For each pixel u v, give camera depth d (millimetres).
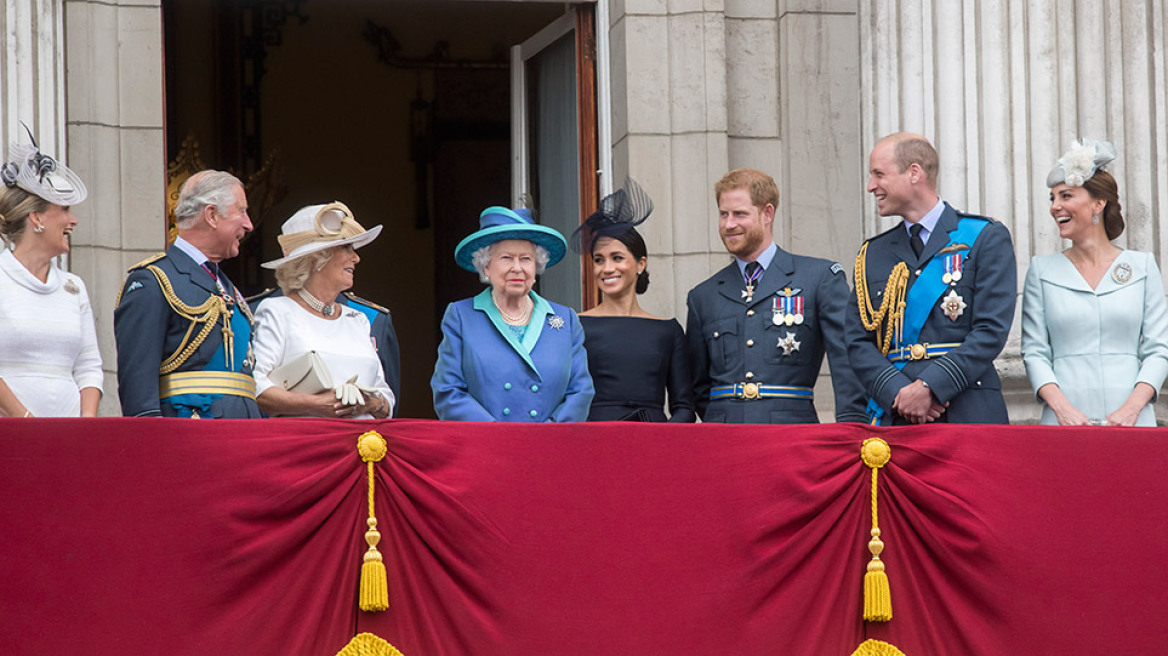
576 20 33906
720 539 20328
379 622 19781
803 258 25969
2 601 18906
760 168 33062
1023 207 29922
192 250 22016
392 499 19953
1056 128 30094
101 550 19141
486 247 24375
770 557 20328
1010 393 29531
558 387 24047
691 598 20156
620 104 32875
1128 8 30625
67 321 22062
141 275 21484
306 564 19656
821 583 20500
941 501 20656
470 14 52719
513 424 20375
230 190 22094
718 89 32625
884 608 20328
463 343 24156
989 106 30344
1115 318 24125
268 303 22750
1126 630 20594
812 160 32938
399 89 52688
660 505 20328
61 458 19234
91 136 29859
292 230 22797
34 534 19062
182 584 19234
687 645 20062
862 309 24359
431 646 19734
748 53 33281
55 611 18984
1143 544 20781
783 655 20188
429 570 19875
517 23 52906
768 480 20516
